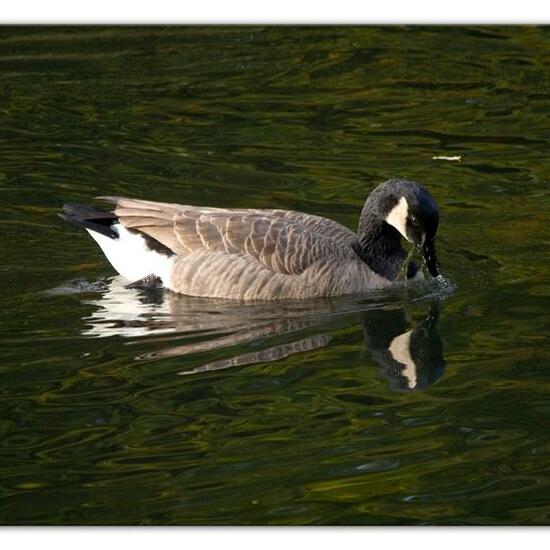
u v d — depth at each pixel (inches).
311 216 610.5
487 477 404.2
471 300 570.6
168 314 552.1
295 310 564.7
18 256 602.5
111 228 589.9
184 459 414.9
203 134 762.8
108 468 408.5
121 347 507.2
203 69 876.0
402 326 544.1
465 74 871.7
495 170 716.7
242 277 572.7
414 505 388.5
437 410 454.6
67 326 528.4
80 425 437.1
